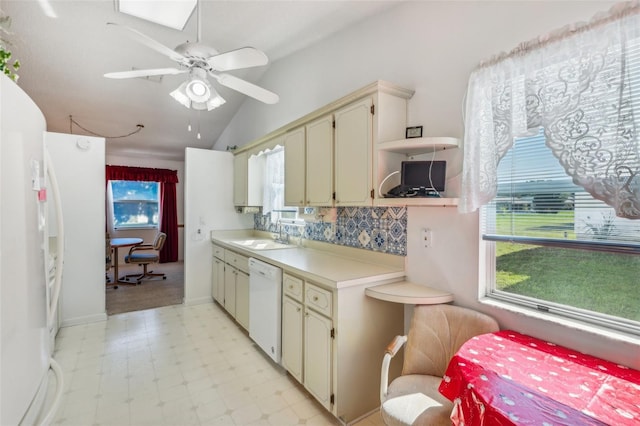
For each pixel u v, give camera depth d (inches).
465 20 66.8
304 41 113.8
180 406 74.5
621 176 42.7
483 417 35.2
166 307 146.9
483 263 65.1
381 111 72.9
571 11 50.9
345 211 99.2
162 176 247.8
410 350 62.1
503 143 56.7
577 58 47.3
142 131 190.7
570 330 51.4
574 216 52.3
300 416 71.7
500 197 62.5
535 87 52.2
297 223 125.7
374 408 73.5
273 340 91.2
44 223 43.1
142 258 192.1
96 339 111.0
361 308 71.0
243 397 78.4
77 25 105.6
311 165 95.1
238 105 175.9
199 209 154.7
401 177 70.7
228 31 108.0
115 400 76.3
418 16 77.3
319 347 72.4
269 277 92.9
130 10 97.9
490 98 58.8
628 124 42.3
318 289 73.2
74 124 173.3
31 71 126.2
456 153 68.6
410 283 76.8
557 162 54.2
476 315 60.6
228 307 132.4
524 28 57.0
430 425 47.2
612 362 46.8
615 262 49.3
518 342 52.6
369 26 91.9
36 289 38.9
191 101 85.0
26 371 35.2
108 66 128.0
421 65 76.2
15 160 32.8
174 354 100.4
